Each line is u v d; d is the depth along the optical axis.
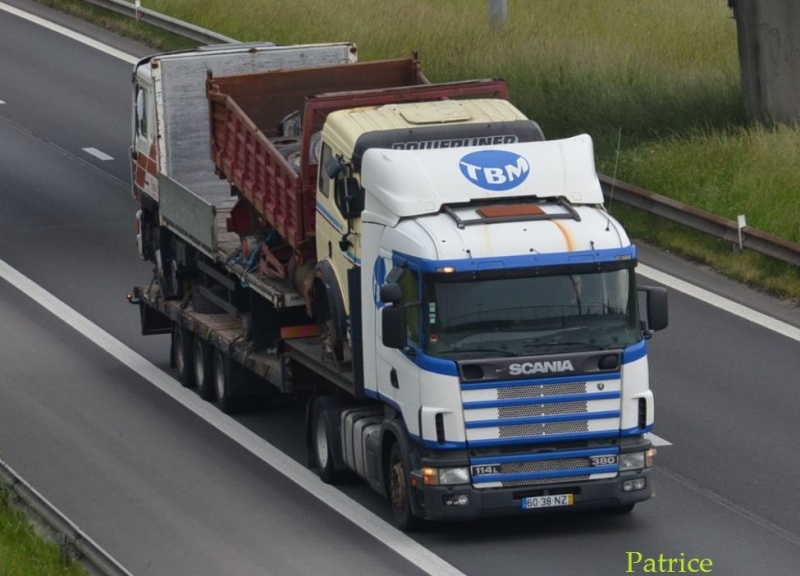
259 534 42.19
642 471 40.81
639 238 69.31
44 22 115.06
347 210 43.06
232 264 52.59
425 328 39.72
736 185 70.62
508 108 45.81
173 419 53.31
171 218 57.62
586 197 41.75
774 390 52.66
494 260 39.69
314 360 46.34
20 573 37.69
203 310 57.03
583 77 86.31
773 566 39.09
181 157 59.62
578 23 103.00
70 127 93.62
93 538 42.28
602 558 39.72
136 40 109.38
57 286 69.12
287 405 55.09
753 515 42.72
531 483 40.25
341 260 44.22
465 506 39.97
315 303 46.62
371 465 43.28
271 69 59.91
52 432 51.78
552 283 40.09
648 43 96.56
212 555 40.72
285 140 53.25
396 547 40.88
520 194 41.41
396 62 55.47
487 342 39.81
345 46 60.31
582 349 40.12
